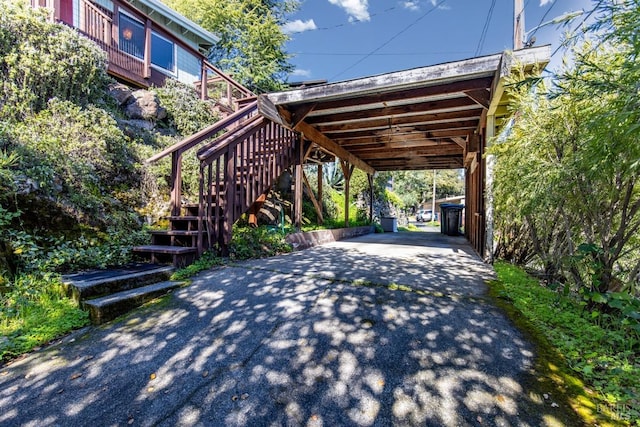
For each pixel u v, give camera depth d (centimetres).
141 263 329
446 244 638
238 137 412
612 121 159
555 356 168
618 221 227
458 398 139
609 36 155
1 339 183
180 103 742
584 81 167
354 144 760
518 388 144
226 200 390
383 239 754
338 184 1438
